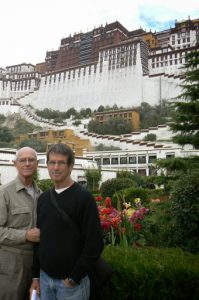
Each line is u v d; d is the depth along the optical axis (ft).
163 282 12.44
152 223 25.14
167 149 165.37
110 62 372.99
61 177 11.08
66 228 10.52
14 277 12.07
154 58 364.99
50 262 10.49
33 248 11.92
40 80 445.37
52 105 408.26
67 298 10.32
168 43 435.94
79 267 10.03
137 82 345.31
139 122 305.73
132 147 223.10
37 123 374.63
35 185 13.48
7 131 330.75
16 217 12.34
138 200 31.01
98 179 123.03
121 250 15.29
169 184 40.11
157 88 331.77
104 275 11.18
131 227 22.29
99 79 376.27
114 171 142.41
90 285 11.42
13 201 12.46
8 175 111.24
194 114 44.39
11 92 473.26
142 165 171.53
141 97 339.16
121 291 12.41
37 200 12.23
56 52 528.63
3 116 404.36
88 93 380.37
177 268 12.71
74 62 489.67
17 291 12.04
